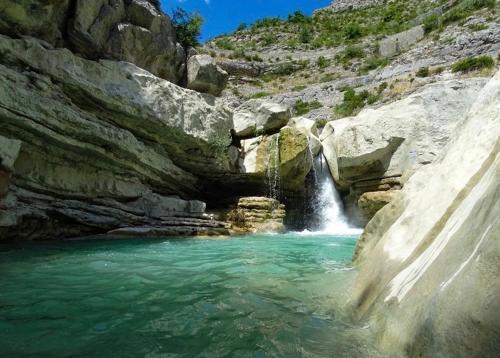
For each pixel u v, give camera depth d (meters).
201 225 12.02
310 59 42.59
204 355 2.41
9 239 8.50
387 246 3.51
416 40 34.75
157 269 5.58
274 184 15.96
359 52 39.69
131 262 6.20
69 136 9.52
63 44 10.66
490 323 1.38
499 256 1.49
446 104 14.09
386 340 2.22
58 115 9.12
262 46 51.88
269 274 5.22
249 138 16.70
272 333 2.80
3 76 8.15
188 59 15.16
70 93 10.08
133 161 11.66
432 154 13.54
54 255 6.77
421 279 2.22
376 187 15.10
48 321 3.06
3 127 8.26
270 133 16.91
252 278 4.93
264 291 4.17
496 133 3.18
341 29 54.81
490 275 1.49
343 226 16.77
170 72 14.52
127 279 4.80
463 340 1.47
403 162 14.25
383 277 3.06
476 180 2.90
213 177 15.77
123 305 3.56
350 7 66.56
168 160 13.38
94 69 10.65
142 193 12.12
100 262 6.12
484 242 1.65
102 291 4.12
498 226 1.59
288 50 48.31
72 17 10.50
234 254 7.43
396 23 47.19
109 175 11.11
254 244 9.44
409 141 14.16
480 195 2.18
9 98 8.13
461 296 1.60
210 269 5.64
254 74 41.34
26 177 8.86
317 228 17.17
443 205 3.07
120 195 11.39
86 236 10.05
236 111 16.97
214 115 14.56
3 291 4.05
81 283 4.53
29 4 9.27
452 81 14.81
